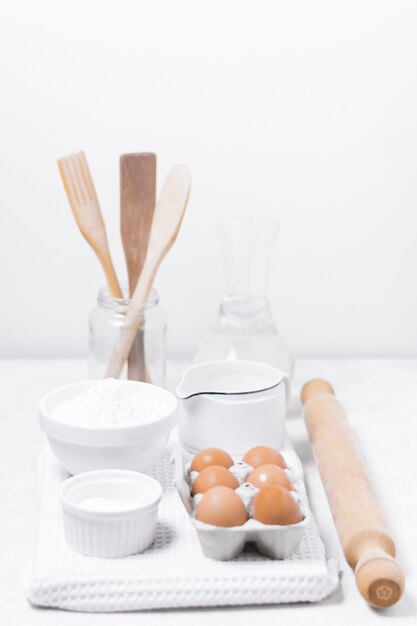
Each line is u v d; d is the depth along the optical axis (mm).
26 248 1628
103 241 1304
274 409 1146
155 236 1274
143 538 937
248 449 1138
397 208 1623
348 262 1645
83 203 1283
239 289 1486
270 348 1356
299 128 1593
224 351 1353
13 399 1444
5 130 1586
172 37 1560
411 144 1599
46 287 1644
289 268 1646
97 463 1042
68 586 885
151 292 1338
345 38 1565
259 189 1612
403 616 890
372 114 1589
